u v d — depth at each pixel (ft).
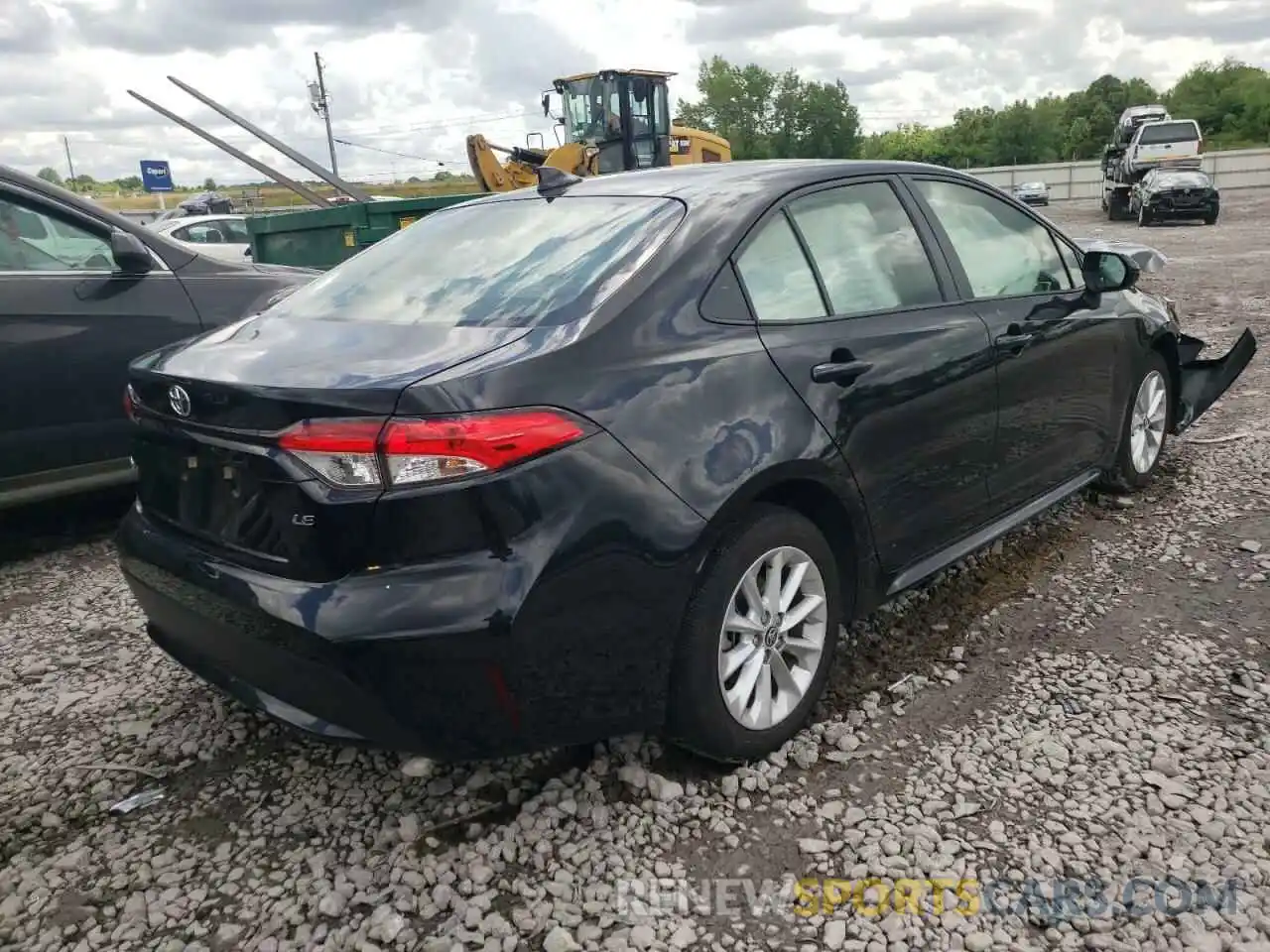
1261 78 290.35
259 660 8.27
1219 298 38.11
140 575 9.51
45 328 15.55
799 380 9.57
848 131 278.26
